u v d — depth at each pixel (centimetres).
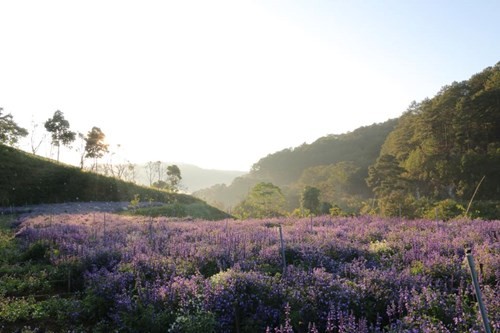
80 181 5678
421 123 9519
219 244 1392
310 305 735
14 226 2708
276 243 1398
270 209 5812
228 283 829
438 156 8138
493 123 8081
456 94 9219
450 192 7131
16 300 948
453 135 8681
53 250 1406
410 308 687
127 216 3441
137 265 1088
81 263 1162
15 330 786
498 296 713
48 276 1162
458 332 608
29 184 5216
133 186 6134
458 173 6919
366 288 809
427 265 993
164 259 1152
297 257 1230
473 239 1359
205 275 1082
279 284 832
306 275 897
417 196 7131
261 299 788
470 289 819
